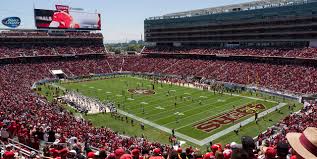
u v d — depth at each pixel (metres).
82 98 61.38
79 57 107.88
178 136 39.62
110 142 31.66
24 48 97.69
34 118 35.28
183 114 49.66
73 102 55.75
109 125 44.56
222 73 82.81
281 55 80.31
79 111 51.53
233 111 50.97
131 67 105.94
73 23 107.62
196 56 102.94
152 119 47.34
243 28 97.06
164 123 45.19
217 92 67.12
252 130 41.25
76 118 46.56
